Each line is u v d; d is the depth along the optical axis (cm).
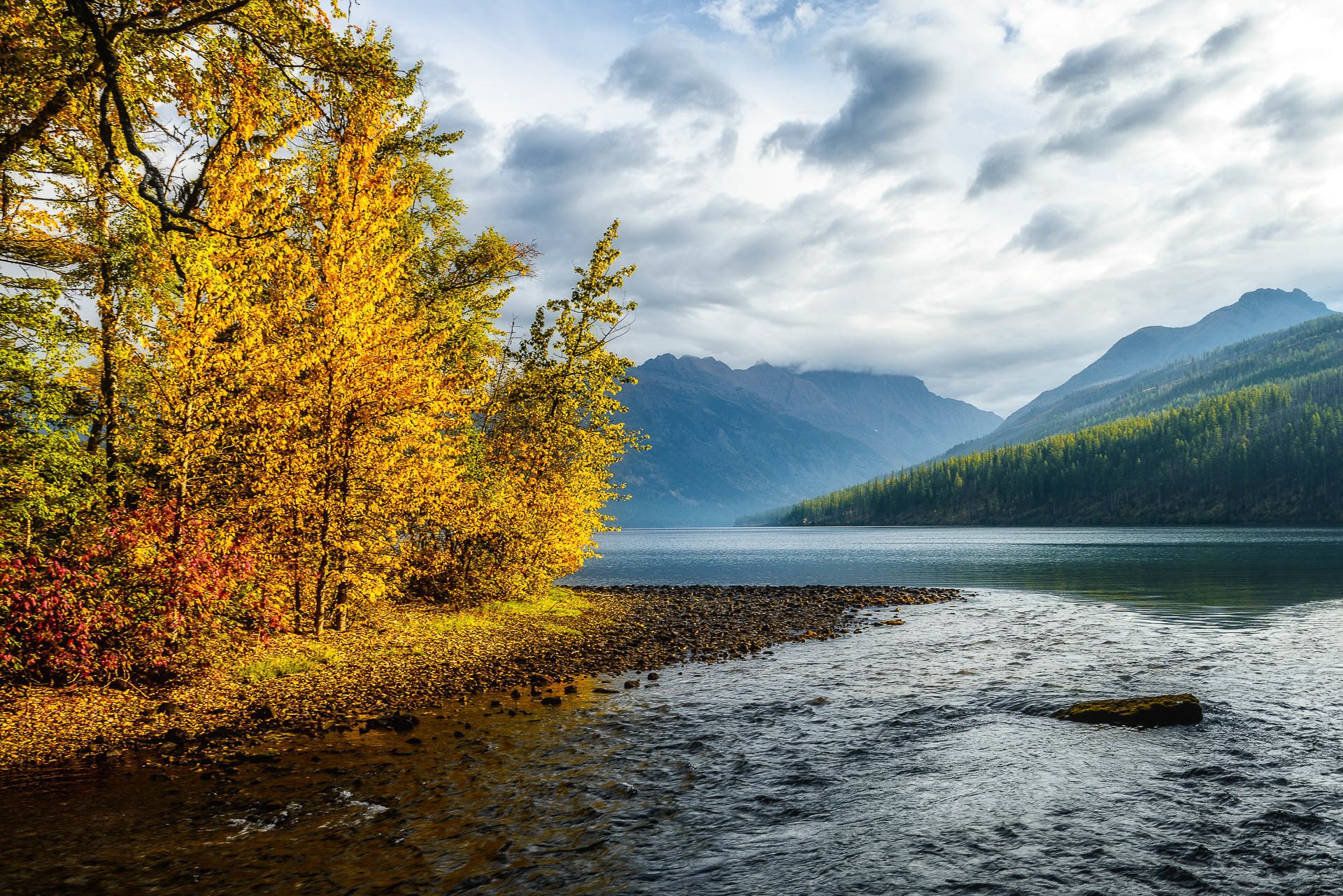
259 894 633
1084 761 1028
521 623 2422
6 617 1224
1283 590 3600
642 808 859
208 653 1493
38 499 1329
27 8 1108
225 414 1518
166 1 1127
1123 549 8725
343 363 1673
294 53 1228
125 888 636
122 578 1341
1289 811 835
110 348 1520
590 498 2827
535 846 747
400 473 1842
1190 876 683
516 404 2708
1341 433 18938
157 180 1161
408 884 659
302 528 1723
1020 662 1852
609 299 2744
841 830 797
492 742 1126
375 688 1452
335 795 883
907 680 1644
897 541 14600
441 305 2595
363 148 1625
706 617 3017
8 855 697
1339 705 1333
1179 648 2012
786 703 1413
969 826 804
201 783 919
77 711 1166
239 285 1509
